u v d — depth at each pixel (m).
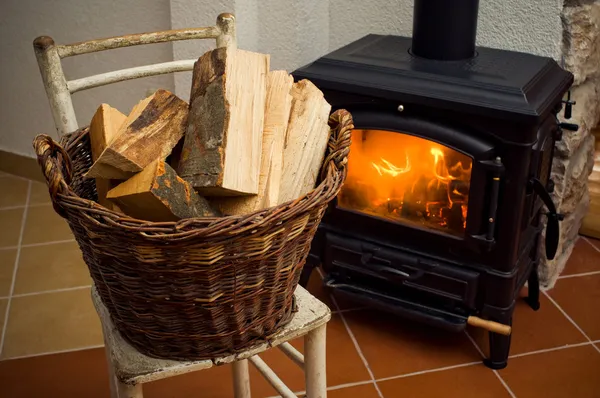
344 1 2.19
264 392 1.81
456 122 1.68
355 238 1.94
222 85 1.05
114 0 2.45
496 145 1.66
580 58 1.94
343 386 1.83
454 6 1.76
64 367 1.90
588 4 1.92
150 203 0.95
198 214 0.99
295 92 1.19
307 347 1.21
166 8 2.36
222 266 0.93
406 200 1.86
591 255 2.37
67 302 2.18
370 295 1.95
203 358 1.06
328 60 1.86
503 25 1.95
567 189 2.13
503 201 1.70
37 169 2.94
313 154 1.14
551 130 1.81
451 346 1.97
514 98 1.61
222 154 1.00
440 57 1.82
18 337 2.01
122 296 0.98
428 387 1.82
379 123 1.76
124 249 0.91
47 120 2.83
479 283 1.81
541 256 2.14
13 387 1.82
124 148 1.00
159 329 1.01
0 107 2.93
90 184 1.18
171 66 1.47
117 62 2.56
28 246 2.48
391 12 2.12
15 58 2.77
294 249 1.00
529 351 1.94
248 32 2.15
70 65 2.66
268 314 1.06
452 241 1.79
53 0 2.58
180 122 1.10
